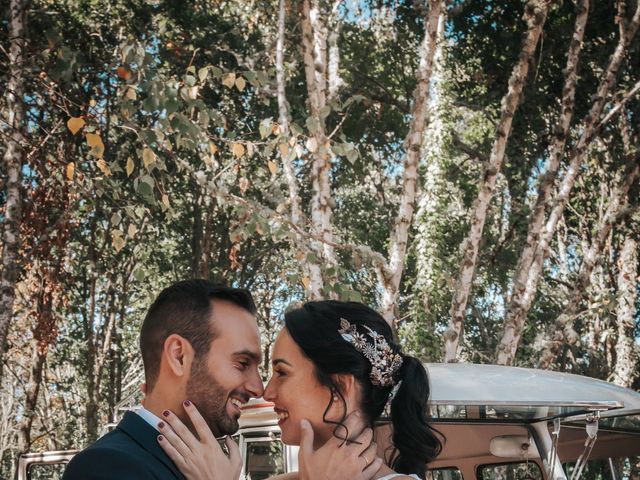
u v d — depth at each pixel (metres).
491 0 16.14
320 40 9.89
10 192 10.03
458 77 17.59
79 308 21.08
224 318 2.50
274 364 2.60
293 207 9.27
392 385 2.62
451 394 4.44
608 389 4.92
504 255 19.34
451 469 5.01
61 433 24.12
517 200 16.27
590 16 15.23
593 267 12.75
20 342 19.78
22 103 9.86
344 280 7.81
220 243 20.05
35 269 15.13
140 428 2.40
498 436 4.79
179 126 6.81
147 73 6.63
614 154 17.12
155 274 20.88
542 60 15.84
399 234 9.20
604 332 19.05
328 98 10.87
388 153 19.44
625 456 5.38
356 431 2.52
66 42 14.98
